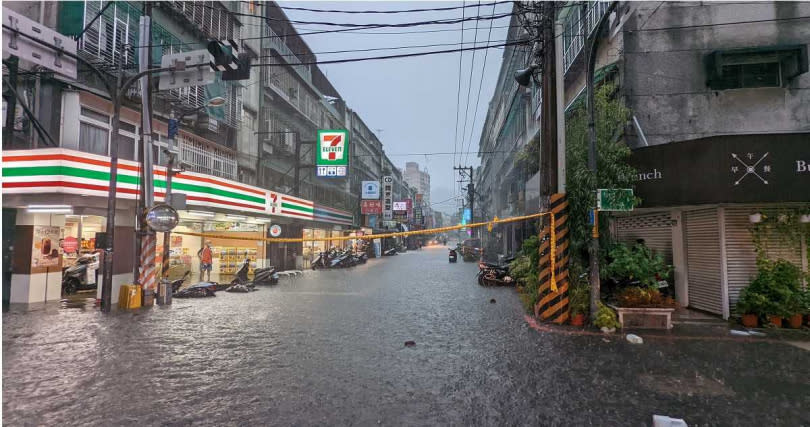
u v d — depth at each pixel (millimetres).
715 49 11180
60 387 4859
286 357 6121
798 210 8539
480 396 4645
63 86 11648
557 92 8586
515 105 25500
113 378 5172
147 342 6969
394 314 9672
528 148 19750
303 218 22656
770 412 4207
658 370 5520
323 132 26109
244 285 14266
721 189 8164
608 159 8523
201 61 9680
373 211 41969
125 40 13062
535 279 10008
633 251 8828
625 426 3908
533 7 9047
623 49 11508
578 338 7262
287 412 4195
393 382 5082
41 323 8523
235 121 19328
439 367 5680
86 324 8438
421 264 29609
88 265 13227
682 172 8609
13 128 11031
